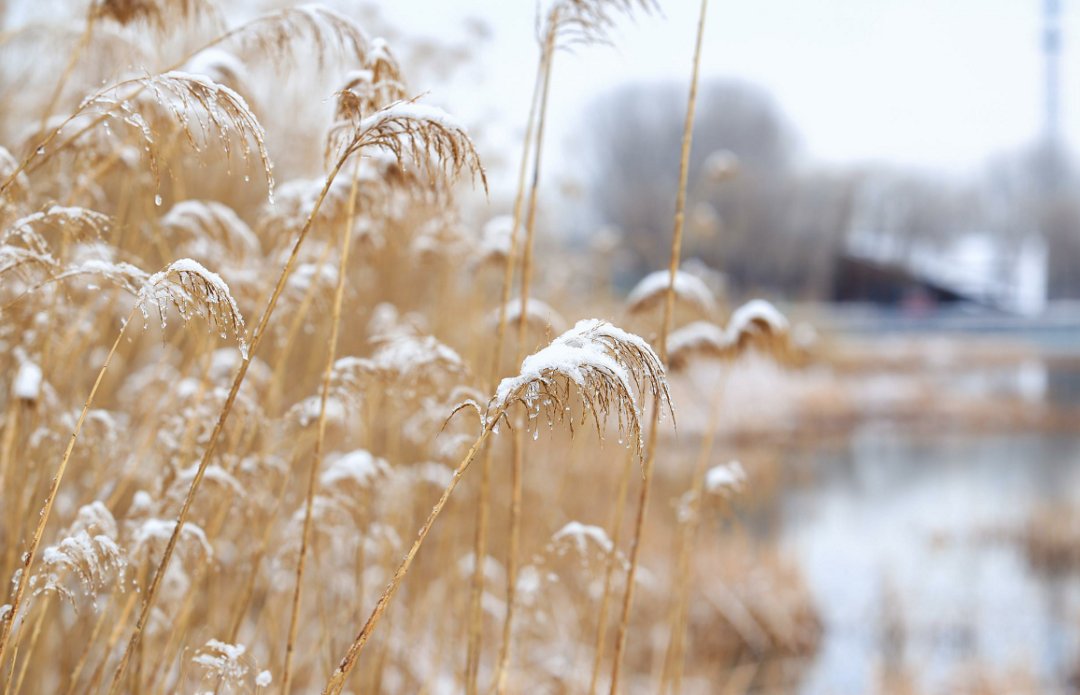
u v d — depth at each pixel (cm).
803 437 1673
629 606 224
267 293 252
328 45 209
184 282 150
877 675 651
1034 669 668
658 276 277
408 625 336
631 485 501
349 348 401
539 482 471
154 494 241
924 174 5859
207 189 399
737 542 816
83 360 276
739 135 4994
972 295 5275
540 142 226
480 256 380
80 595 254
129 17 230
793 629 707
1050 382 2583
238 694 209
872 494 1264
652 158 4878
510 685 328
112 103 163
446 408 293
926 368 2783
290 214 250
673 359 293
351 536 291
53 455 222
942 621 769
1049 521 1065
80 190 222
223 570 278
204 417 238
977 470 1464
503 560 425
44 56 319
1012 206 5972
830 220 4609
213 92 155
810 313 2519
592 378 135
